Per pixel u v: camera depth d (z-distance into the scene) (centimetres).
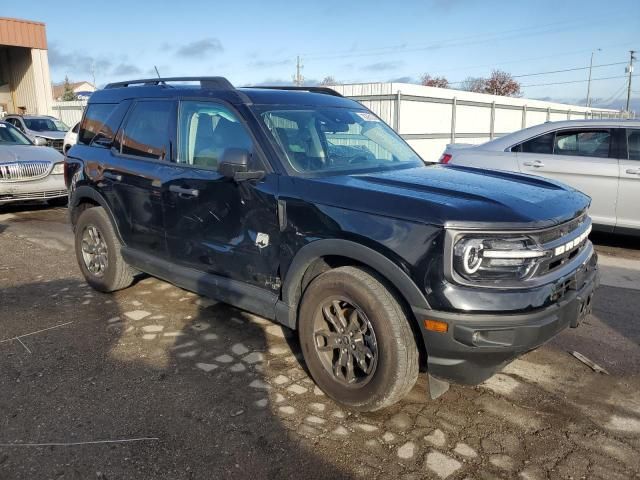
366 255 300
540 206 308
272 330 440
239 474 267
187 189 404
